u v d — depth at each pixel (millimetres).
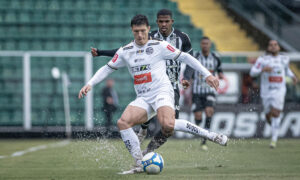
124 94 45844
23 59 44656
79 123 43750
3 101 44469
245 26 60344
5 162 23609
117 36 53969
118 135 42656
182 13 58969
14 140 41188
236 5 63375
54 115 44156
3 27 52531
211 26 60531
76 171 19422
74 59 45062
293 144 33156
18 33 52406
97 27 54062
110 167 20578
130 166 20625
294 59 43000
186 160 22734
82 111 44094
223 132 39656
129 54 17578
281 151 27781
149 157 17234
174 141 35750
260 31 57969
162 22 19500
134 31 16906
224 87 40125
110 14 55812
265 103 33781
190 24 57188
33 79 44469
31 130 43594
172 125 16438
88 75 44938
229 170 19125
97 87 44750
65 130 43562
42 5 55750
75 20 54750
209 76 17125
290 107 39906
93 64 45094
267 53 34906
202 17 62156
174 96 19078
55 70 42688
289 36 58250
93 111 43906
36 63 44625
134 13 56812
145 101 17516
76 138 41625
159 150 27203
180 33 20047
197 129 17422
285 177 16875
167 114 16562
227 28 60500
